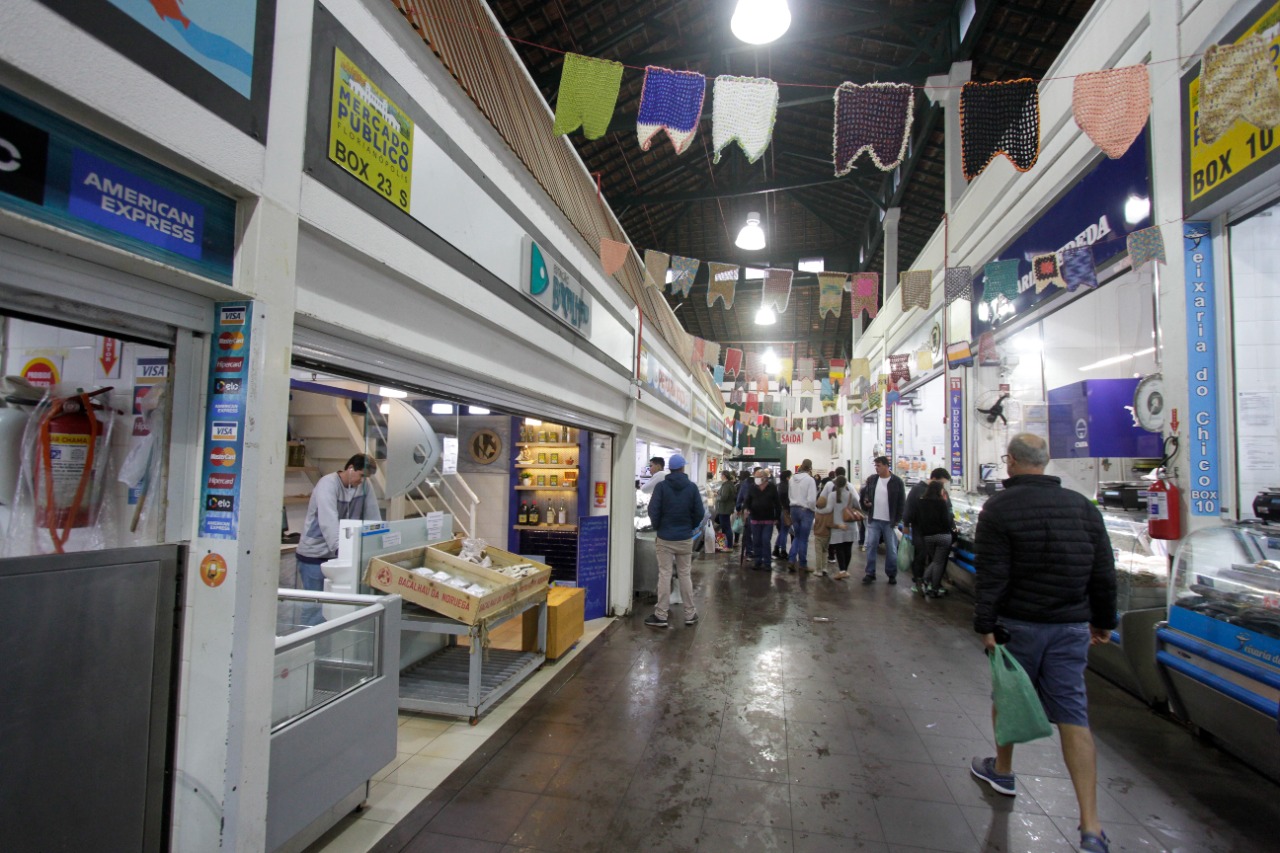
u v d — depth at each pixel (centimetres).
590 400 502
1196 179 358
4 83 115
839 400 1908
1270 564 285
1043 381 615
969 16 789
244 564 165
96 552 145
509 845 225
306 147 188
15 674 130
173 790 164
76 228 127
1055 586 231
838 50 939
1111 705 364
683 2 809
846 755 299
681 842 228
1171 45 378
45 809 135
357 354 228
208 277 159
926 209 1277
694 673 416
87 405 163
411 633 391
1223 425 353
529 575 397
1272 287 342
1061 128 519
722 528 1109
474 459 681
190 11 149
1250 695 264
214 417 168
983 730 329
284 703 209
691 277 515
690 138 294
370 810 246
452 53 279
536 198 379
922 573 702
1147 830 235
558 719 337
